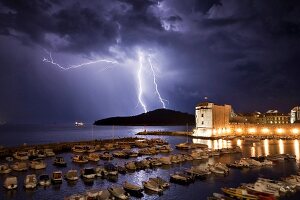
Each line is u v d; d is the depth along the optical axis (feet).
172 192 154.92
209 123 473.67
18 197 147.23
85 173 184.44
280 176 190.08
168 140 481.46
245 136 481.87
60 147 346.95
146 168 216.54
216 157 268.21
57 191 156.97
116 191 145.59
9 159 257.14
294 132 481.46
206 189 160.25
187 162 242.37
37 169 215.72
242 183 164.76
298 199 140.97
